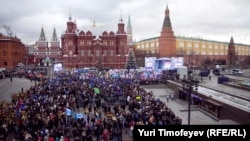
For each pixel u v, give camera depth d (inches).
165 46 6131.9
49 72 4042.8
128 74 2960.1
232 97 1651.1
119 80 2394.2
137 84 2262.6
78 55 4916.3
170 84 2610.7
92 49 4958.2
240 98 1614.2
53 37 7504.9
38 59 7342.5
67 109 1178.6
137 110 1263.5
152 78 2974.9
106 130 1005.8
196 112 1654.8
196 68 5782.5
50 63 5994.1
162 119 1136.2
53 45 7465.6
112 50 5017.2
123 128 1185.4
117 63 5009.8
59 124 1098.1
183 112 1653.5
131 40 7514.8
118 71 3161.9
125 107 1593.3
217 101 1524.4
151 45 7293.3
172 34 6171.3
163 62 3326.8
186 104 1870.1
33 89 1777.8
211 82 2807.6
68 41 4896.7
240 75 3678.6
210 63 6820.9
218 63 6934.1
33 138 968.9
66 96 1585.9
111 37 5004.9
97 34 5098.4
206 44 7288.4
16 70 4168.3
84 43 4933.6
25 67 5009.8
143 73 3122.5
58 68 3248.0
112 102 1643.7
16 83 2829.7
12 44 5088.6
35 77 3036.4
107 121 1133.7
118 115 1217.4
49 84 2038.6
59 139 941.8
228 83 2452.0
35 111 1184.2
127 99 1626.5
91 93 1685.5
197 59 6909.5
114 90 1792.6
